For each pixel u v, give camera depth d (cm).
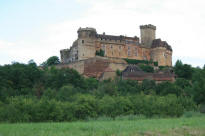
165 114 8738
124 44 17788
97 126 5500
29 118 7481
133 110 8700
